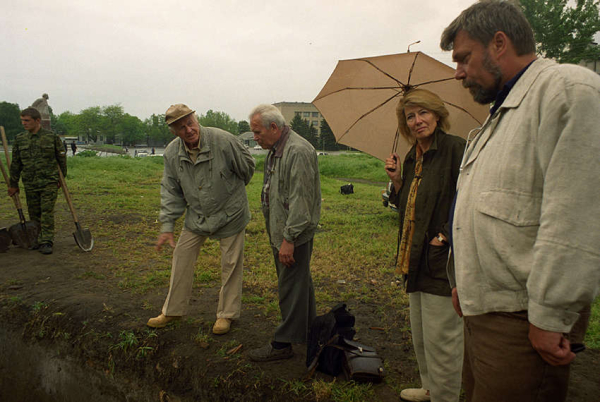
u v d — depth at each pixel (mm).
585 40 21844
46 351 3574
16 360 3744
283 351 2918
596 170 1131
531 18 22594
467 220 1449
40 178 5469
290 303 2842
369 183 21094
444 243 2070
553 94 1229
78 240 5602
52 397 3547
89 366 3326
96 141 103625
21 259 5227
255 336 3283
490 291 1393
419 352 2416
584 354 3086
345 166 27094
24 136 5473
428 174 2131
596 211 1132
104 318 3586
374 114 3000
